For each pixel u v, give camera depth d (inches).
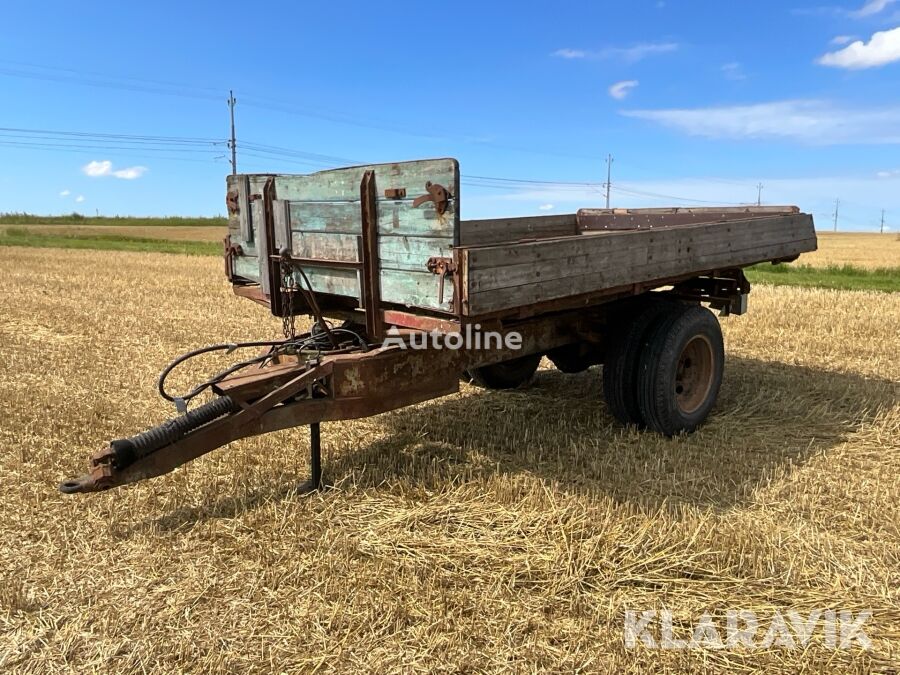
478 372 252.8
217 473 177.6
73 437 203.0
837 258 1231.5
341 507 157.9
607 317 207.5
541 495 160.1
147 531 147.1
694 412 211.0
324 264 161.8
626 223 311.4
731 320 399.5
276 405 155.3
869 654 108.3
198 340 350.6
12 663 107.5
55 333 372.5
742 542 136.5
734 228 204.4
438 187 130.1
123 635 113.7
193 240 1865.2
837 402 240.4
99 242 1659.7
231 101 1985.7
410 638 112.1
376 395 159.8
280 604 121.4
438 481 169.5
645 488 167.9
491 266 132.0
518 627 114.3
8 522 151.6
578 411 235.3
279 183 173.8
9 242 1557.6
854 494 163.5
